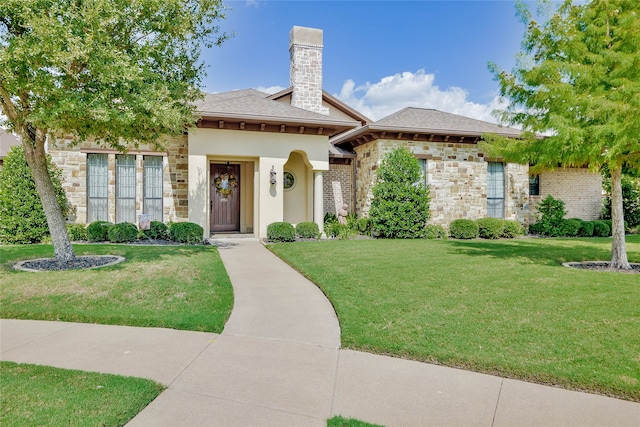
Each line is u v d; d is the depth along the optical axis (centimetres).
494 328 461
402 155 1452
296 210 1600
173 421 284
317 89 1794
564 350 400
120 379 345
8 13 659
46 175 833
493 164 1681
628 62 723
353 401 318
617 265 841
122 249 1021
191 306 572
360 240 1352
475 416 297
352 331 465
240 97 1475
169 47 853
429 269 807
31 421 273
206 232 1314
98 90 697
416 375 365
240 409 304
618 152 738
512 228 1588
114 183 1311
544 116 838
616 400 320
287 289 689
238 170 1608
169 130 905
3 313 537
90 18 626
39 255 921
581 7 818
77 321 522
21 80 635
